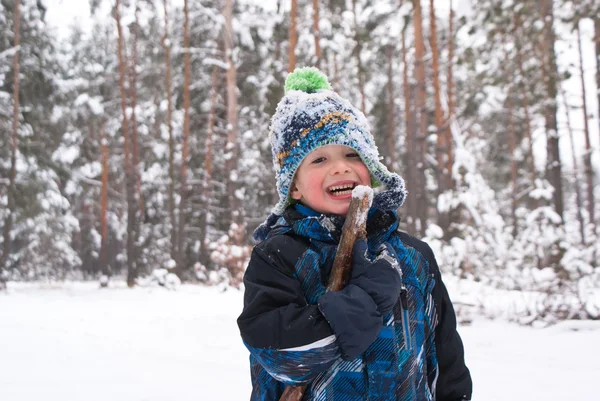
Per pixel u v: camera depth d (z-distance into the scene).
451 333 1.69
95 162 26.55
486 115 22.89
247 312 1.40
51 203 22.12
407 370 1.42
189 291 14.47
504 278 8.26
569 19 16.58
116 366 4.62
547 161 17.09
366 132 1.60
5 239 17.66
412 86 20.17
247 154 22.83
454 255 8.70
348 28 20.30
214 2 20.02
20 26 19.98
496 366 4.48
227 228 24.61
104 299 12.38
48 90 20.86
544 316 6.55
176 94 22.83
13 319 8.04
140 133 24.77
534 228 9.66
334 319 1.30
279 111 1.66
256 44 20.39
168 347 5.62
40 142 20.58
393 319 1.45
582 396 3.60
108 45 26.91
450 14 19.52
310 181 1.54
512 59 19.03
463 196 9.84
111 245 33.81
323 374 1.42
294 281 1.44
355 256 1.40
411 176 20.64
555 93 16.53
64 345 5.63
